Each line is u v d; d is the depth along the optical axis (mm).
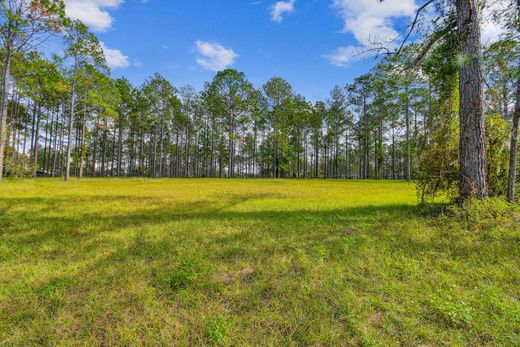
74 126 33969
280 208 8305
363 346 1931
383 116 34250
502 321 2137
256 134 46156
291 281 2988
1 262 3555
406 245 4121
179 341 2006
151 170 54500
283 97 40844
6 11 14219
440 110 7043
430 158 7016
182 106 44062
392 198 11281
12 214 6805
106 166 54562
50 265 3436
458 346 1923
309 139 49031
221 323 2141
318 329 2113
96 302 2535
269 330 2139
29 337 2055
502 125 6520
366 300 2527
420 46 6836
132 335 2080
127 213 7246
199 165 64938
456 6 5984
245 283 2988
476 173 5680
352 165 55719
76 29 20531
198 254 3916
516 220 4730
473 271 3121
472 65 5777
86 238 4723
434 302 2406
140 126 43781
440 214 5855
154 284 2953
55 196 10898
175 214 7129
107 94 24422
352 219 6324
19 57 16328
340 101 41156
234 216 6844
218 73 38844
